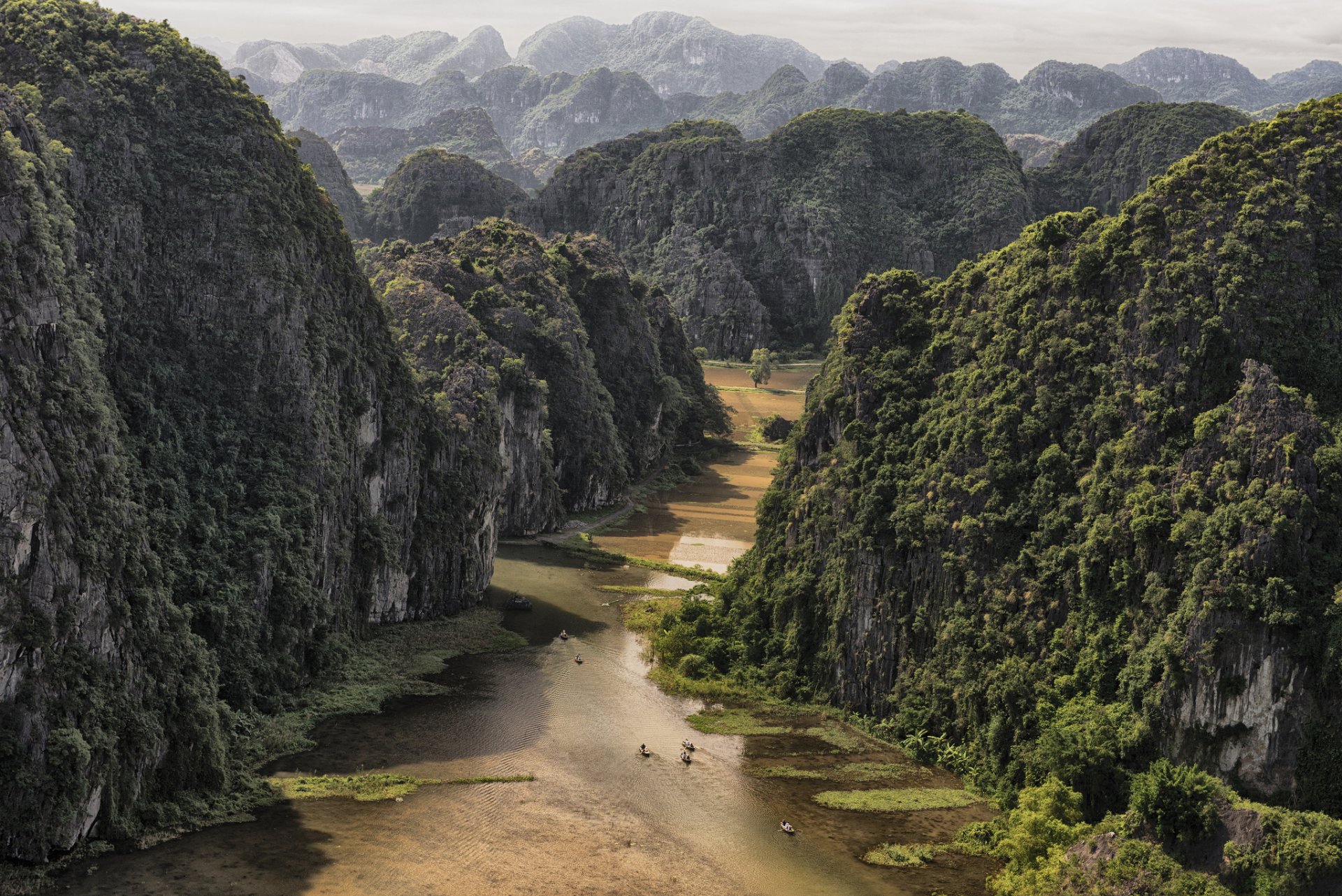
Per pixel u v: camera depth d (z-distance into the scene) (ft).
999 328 372.38
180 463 347.77
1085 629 313.53
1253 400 300.81
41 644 253.44
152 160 383.45
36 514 255.09
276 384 379.35
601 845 276.62
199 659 300.81
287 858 260.62
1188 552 293.23
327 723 339.98
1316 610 275.80
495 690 374.43
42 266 276.82
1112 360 338.34
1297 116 349.82
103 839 260.42
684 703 374.63
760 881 263.70
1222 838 250.78
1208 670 279.90
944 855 279.08
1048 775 291.99
